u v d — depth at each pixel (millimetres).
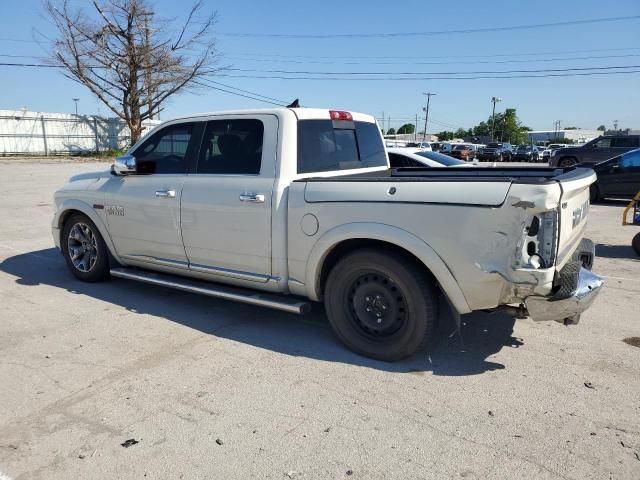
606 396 3500
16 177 20688
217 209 4633
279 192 4285
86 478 2725
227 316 5070
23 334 4609
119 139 40625
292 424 3182
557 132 115875
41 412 3340
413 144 41406
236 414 3299
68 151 37531
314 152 4625
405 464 2803
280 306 4332
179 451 2932
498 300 3582
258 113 4539
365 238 3910
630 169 13828
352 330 4156
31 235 9281
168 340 4477
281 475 2727
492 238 3436
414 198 3674
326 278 4355
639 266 7379
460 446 2951
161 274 5551
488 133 118688
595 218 12148
